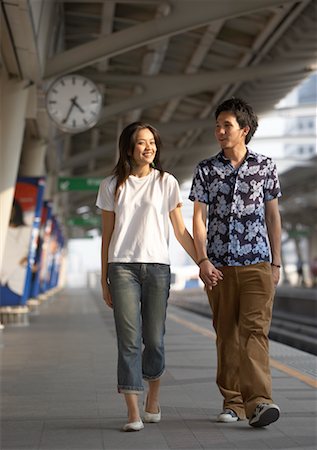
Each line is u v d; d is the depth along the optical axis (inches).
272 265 251.1
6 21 525.0
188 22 665.6
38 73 679.1
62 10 845.8
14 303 771.4
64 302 1450.5
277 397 297.3
